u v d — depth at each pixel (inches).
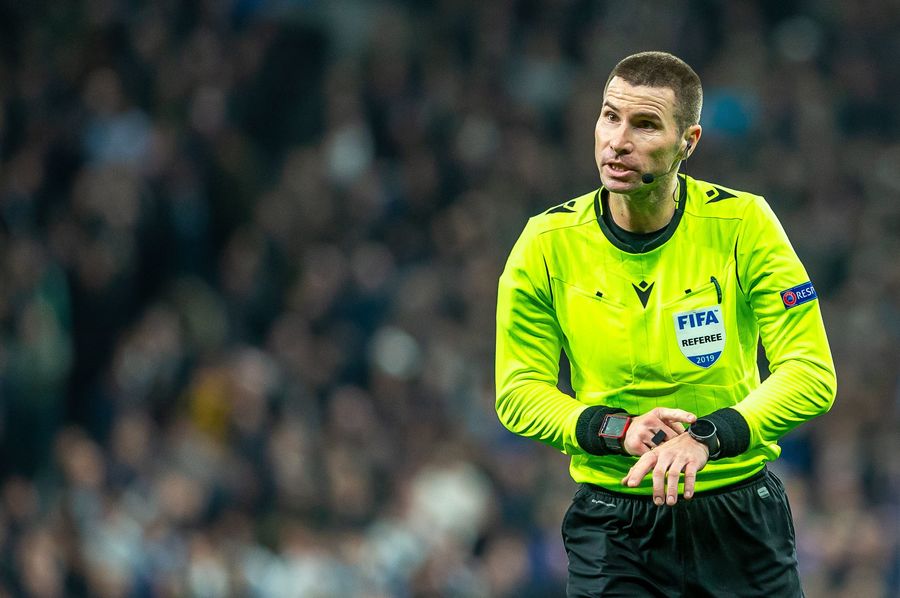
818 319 490.3
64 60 1660.9
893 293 1720.0
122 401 1374.3
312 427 1406.3
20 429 1321.4
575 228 502.0
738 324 497.7
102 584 1127.0
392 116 1777.8
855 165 1907.0
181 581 1162.0
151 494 1263.5
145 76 1667.1
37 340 1362.0
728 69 1998.0
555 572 1323.8
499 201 1717.5
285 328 1481.3
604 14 2054.6
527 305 507.5
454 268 1633.9
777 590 504.7
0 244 1430.9
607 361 498.6
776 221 497.7
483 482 1385.3
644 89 476.7
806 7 2156.7
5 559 1110.4
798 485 1391.5
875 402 1533.0
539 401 498.0
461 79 1875.0
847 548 1337.4
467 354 1542.8
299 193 1628.9
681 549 502.0
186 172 1563.7
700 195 499.2
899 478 1449.3
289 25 1806.1
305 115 1768.0
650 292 493.4
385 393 1470.2
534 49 1974.7
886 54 2084.2
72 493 1189.7
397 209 1684.3
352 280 1560.0
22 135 1542.8
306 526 1259.8
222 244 1581.0
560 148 1870.1
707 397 493.0
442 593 1228.5
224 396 1352.1
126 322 1448.1
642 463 456.8
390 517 1330.0
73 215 1462.8
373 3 2032.5
